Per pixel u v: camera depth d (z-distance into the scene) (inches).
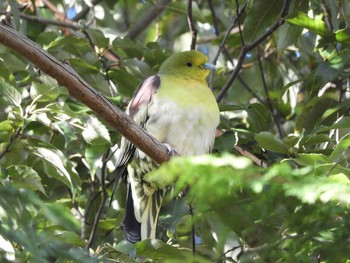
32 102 405.4
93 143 406.9
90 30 466.0
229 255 391.2
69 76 335.6
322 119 430.0
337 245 238.2
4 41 327.6
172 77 455.2
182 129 438.3
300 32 470.9
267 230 331.0
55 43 481.7
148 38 620.1
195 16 547.8
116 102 442.3
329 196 216.2
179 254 360.5
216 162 210.5
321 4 482.6
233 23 482.6
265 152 450.0
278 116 540.1
